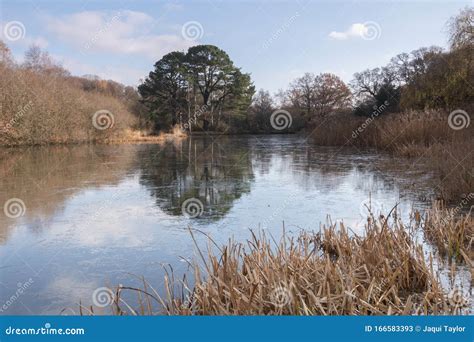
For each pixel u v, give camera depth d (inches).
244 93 1859.0
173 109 1817.2
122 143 1213.7
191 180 485.7
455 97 853.2
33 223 299.7
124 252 235.3
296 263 171.2
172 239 256.1
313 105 2044.8
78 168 600.4
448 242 213.6
